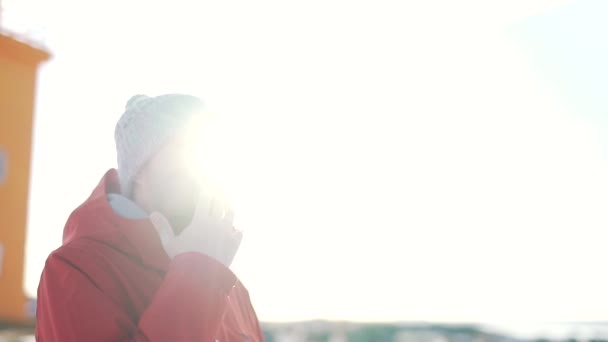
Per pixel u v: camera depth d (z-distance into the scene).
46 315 0.99
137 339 0.91
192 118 1.09
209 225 1.04
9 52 10.44
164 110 1.08
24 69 10.75
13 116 10.46
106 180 1.12
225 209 1.08
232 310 1.32
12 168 10.44
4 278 9.92
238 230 1.10
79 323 0.93
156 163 1.09
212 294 0.95
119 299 0.98
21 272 10.18
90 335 0.93
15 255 10.10
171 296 0.92
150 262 1.02
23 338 5.59
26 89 10.76
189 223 1.11
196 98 1.13
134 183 1.11
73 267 0.98
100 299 0.96
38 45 10.34
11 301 9.89
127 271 1.01
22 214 10.30
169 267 1.00
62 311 0.95
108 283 0.98
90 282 0.97
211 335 0.94
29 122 10.57
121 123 1.12
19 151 10.51
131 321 0.96
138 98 1.17
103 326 0.93
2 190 10.22
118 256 1.01
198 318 0.92
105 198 1.05
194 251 1.00
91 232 1.03
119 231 1.02
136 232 1.02
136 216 1.05
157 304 0.92
